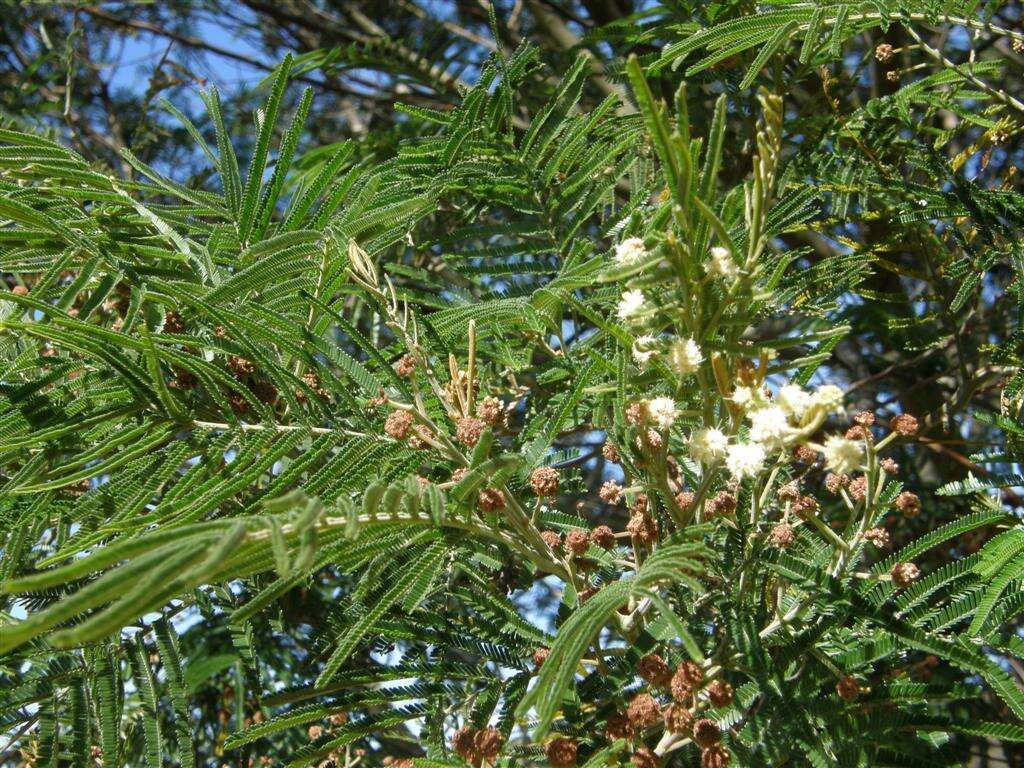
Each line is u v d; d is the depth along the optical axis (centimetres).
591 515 83
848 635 42
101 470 40
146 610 27
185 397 42
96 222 49
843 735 39
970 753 57
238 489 39
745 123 72
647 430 40
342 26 119
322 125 113
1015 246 60
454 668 44
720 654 42
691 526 39
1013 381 54
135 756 52
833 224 68
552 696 31
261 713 63
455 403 42
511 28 106
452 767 40
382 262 72
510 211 70
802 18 58
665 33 73
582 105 83
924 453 81
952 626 41
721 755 39
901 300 69
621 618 42
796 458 45
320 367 42
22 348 49
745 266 36
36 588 26
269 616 53
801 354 61
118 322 49
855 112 67
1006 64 71
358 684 44
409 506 35
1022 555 40
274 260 45
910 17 60
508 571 55
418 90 98
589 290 59
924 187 63
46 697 43
